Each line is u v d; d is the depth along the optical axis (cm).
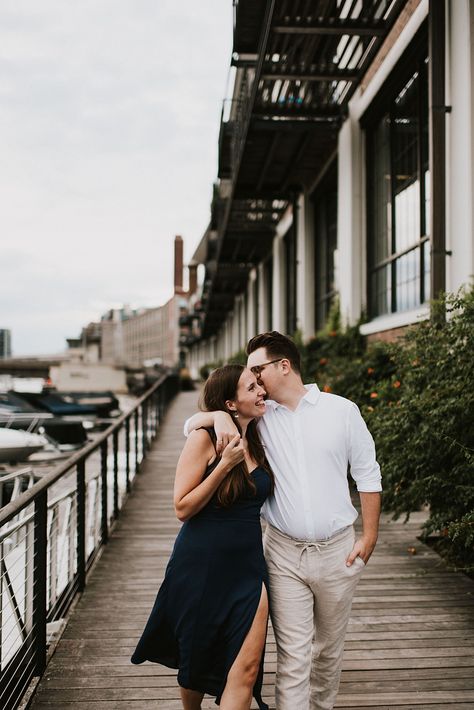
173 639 235
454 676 318
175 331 8600
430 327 498
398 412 492
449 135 605
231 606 219
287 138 1041
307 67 859
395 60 759
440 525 440
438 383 459
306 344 1052
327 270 1227
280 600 233
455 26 589
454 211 594
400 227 823
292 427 235
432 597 425
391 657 338
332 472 232
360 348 902
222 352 3569
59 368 3634
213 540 222
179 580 224
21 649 314
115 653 344
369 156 948
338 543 231
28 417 1117
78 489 443
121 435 1425
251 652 216
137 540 573
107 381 3697
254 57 918
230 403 231
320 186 1214
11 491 653
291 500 231
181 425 1518
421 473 452
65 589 414
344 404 236
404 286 807
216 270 2248
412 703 292
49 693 302
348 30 750
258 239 1770
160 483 838
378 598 423
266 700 302
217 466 216
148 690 305
